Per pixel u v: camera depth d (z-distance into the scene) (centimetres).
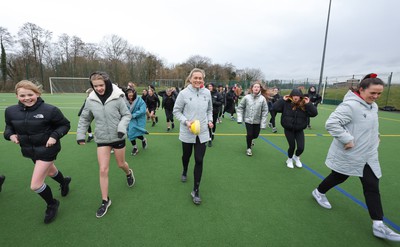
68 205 278
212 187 336
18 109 223
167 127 759
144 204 283
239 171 401
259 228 243
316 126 886
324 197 288
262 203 294
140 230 235
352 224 254
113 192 312
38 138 225
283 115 408
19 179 345
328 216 268
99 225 241
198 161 289
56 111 234
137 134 470
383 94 1689
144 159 452
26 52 3600
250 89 468
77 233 228
